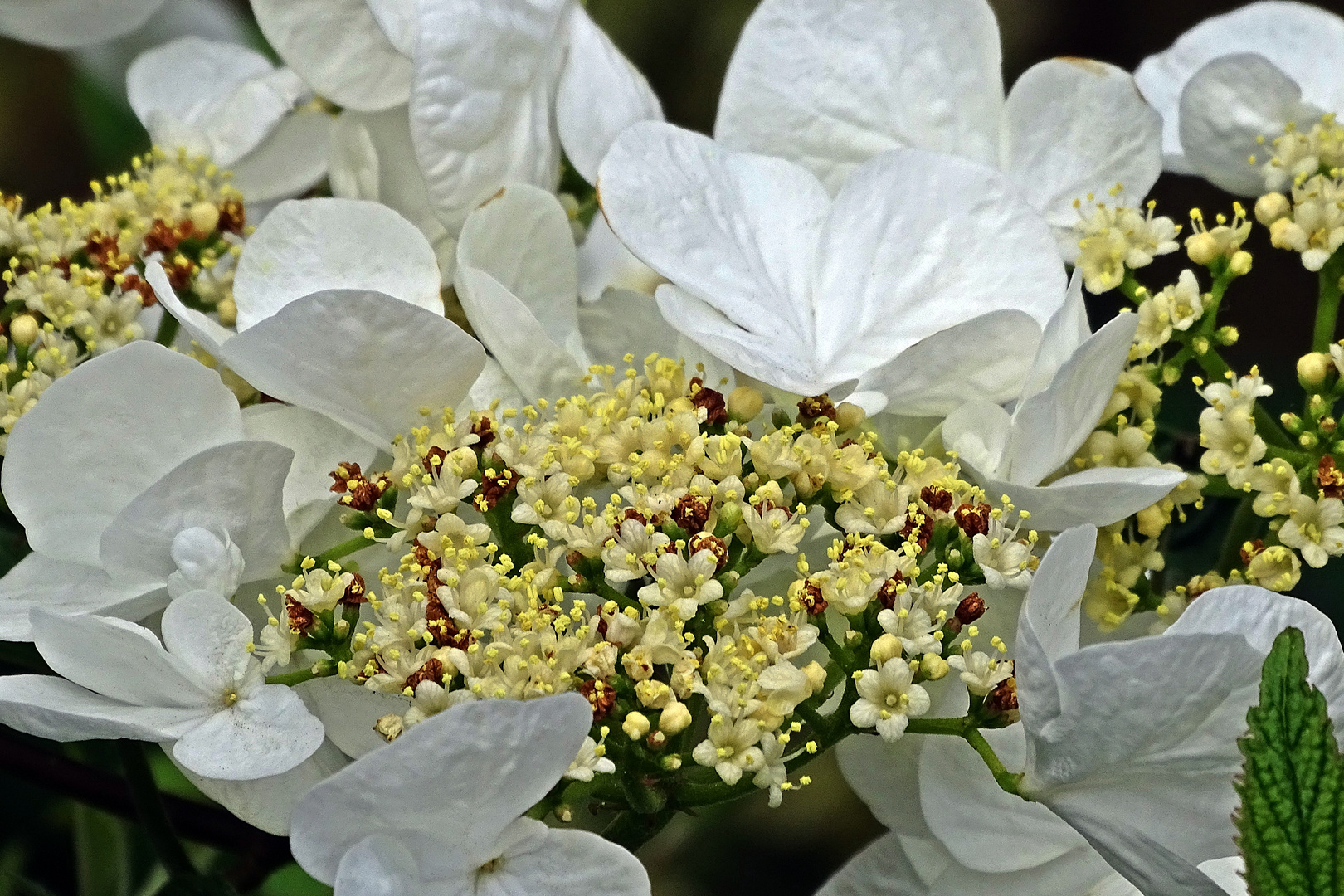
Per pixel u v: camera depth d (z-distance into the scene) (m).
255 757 0.30
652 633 0.31
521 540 0.32
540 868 0.30
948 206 0.33
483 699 0.30
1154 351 0.33
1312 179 0.33
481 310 0.32
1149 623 0.33
